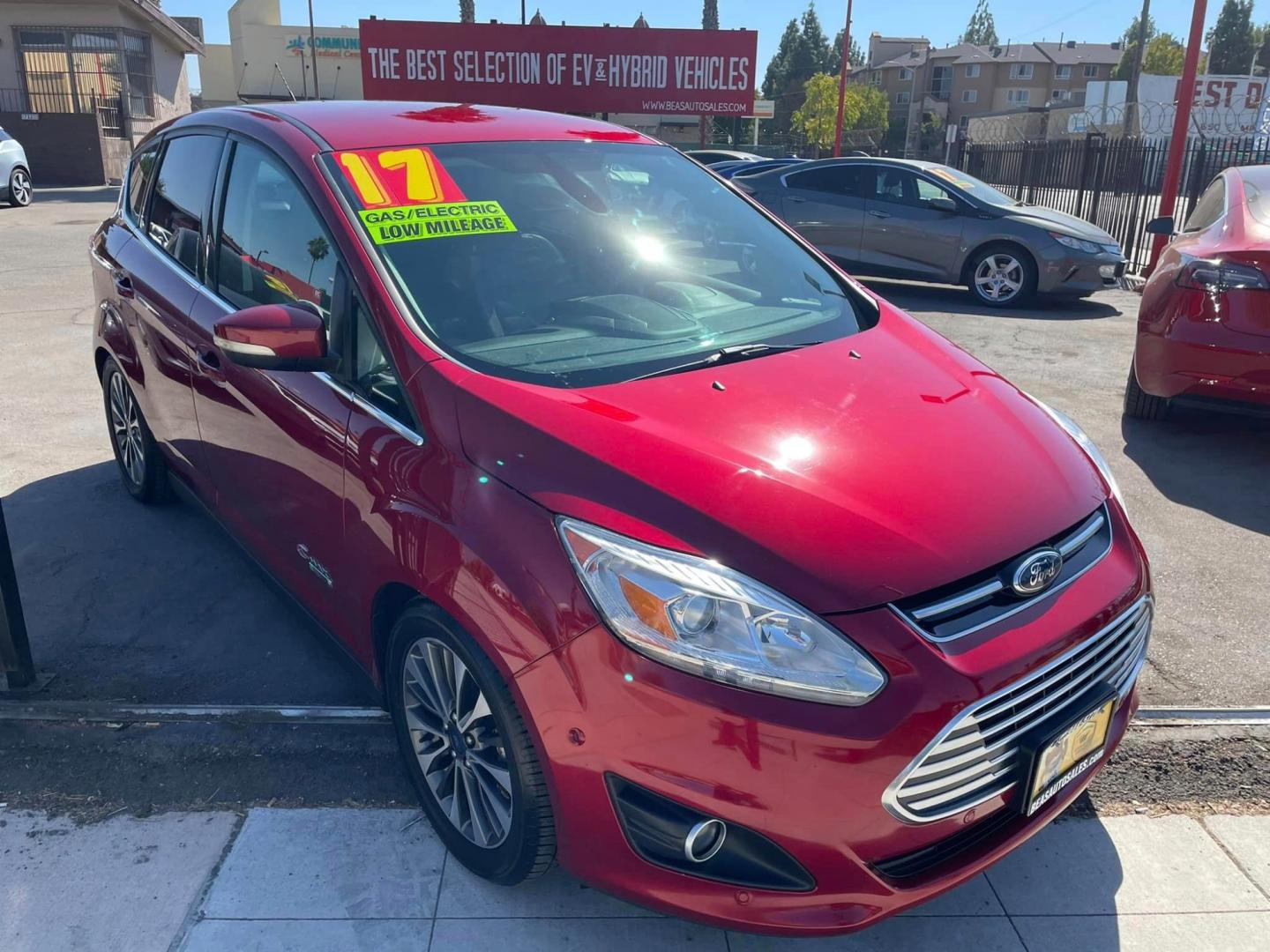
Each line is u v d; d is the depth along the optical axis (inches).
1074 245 389.1
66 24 1008.9
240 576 157.1
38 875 99.0
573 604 79.3
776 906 78.4
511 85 1031.6
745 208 142.5
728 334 113.6
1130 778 115.0
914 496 85.4
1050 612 83.2
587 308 111.3
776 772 75.1
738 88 1028.5
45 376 266.8
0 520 121.2
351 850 102.7
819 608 76.2
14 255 482.3
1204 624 146.9
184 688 128.7
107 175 1015.0
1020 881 100.5
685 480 83.0
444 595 86.8
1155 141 540.1
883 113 3122.5
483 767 91.7
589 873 84.4
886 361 110.7
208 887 97.8
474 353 100.4
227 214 132.1
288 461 113.2
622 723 78.0
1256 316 188.9
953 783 78.6
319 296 109.9
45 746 117.6
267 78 2022.6
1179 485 197.8
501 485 85.9
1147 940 93.7
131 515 178.1
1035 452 97.1
